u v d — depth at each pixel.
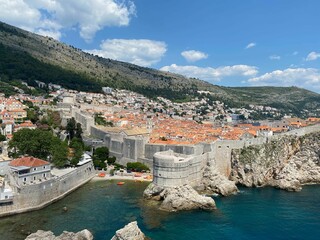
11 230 98.44
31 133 153.25
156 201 130.38
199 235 100.06
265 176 165.50
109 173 171.62
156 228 104.56
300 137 187.50
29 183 118.69
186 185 131.25
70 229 100.56
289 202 133.75
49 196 123.94
